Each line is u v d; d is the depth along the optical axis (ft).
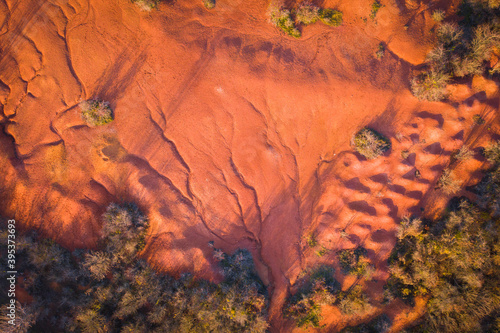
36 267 49.75
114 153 51.52
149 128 52.44
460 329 51.03
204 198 52.85
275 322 52.90
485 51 50.80
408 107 52.42
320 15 52.13
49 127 51.49
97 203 51.01
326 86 51.39
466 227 51.60
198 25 51.80
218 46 51.65
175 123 52.65
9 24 51.37
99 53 51.42
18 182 50.24
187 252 50.65
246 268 51.13
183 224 51.55
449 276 52.70
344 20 52.54
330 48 52.37
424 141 52.06
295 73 51.47
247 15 52.70
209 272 50.31
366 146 51.34
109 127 51.83
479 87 52.19
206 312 48.14
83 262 49.57
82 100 51.31
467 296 51.16
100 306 48.78
